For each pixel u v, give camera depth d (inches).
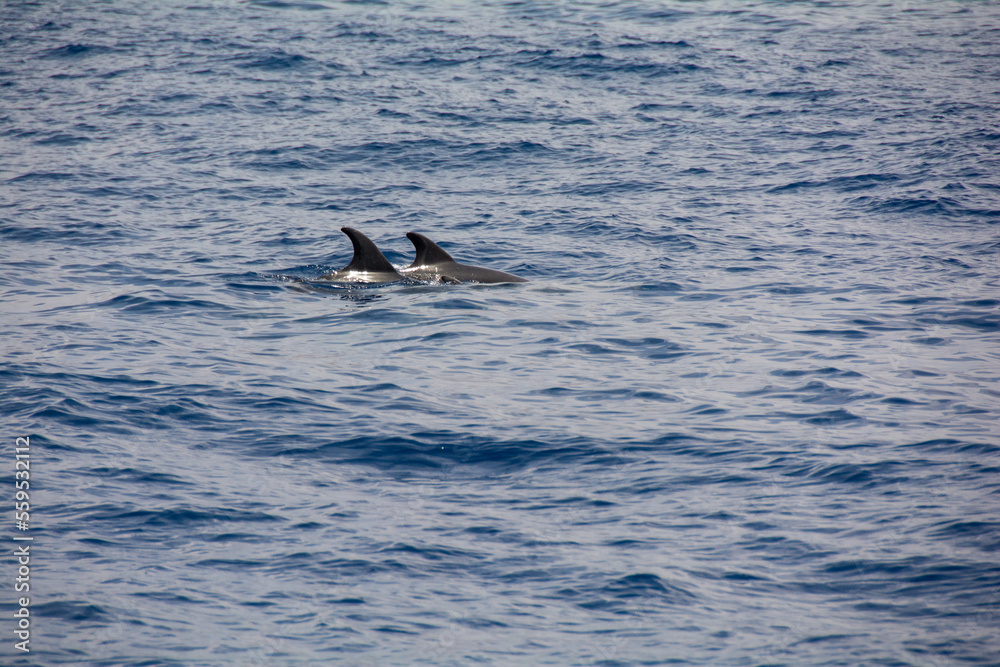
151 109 5570.9
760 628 1294.3
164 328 2581.2
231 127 5275.6
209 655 1226.6
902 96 5880.9
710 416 2016.5
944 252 3403.1
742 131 5295.3
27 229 3607.3
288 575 1413.6
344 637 1273.4
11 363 2250.2
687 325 2657.5
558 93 6033.5
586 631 1294.3
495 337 2541.8
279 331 2581.2
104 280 3031.5
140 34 7283.5
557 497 1668.3
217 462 1784.0
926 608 1321.4
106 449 1811.0
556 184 4411.9
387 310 2758.4
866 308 2802.7
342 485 1706.4
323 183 4402.1
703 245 3531.0
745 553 1477.6
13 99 5728.3
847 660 1221.1
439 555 1475.1
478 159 4800.7
